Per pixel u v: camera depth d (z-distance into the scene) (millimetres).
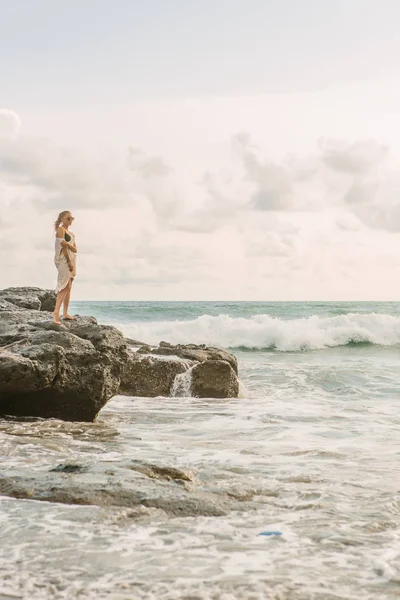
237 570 4496
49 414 11625
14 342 12516
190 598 4027
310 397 16188
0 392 11117
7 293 22594
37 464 7766
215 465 8000
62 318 14914
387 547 4980
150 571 4465
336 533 5305
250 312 56594
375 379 19422
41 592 4098
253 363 23812
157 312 56219
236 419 12273
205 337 32688
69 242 14211
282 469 7836
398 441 9969
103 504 5957
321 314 56438
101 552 4816
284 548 4953
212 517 5730
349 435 10523
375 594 4105
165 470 7094
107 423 11656
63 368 11453
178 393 15930
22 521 5496
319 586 4227
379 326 33500
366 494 6629
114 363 12328
